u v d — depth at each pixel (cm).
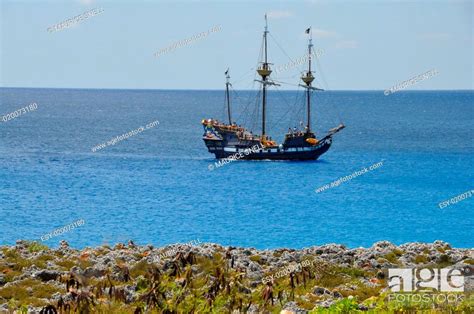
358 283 5347
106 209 14750
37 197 16412
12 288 4956
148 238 11325
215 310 2744
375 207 15762
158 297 2692
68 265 5769
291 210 15150
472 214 14662
